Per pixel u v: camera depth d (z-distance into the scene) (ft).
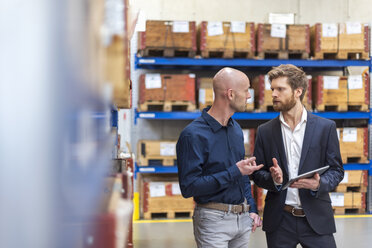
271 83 8.89
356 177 21.88
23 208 1.54
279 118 9.00
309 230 8.48
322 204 8.46
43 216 1.60
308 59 21.85
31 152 1.57
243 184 8.25
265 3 25.96
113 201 2.38
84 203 1.93
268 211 8.75
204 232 7.87
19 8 1.58
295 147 8.84
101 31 2.17
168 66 23.27
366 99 21.66
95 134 2.17
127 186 2.69
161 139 23.26
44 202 1.61
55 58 1.67
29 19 1.60
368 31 21.90
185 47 20.66
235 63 21.33
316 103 21.70
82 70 1.90
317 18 26.22
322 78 21.47
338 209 21.77
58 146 1.67
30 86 1.58
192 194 7.55
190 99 20.72
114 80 2.32
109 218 2.15
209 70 23.99
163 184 20.70
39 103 1.61
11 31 1.55
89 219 1.99
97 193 2.20
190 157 7.63
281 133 8.87
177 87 20.66
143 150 20.92
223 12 25.67
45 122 1.62
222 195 7.80
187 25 20.67
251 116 21.36
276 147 8.86
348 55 22.43
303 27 21.45
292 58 22.36
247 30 21.01
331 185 8.21
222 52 21.47
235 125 8.41
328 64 21.91
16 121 1.54
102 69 2.20
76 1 1.83
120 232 2.23
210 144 7.71
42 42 1.63
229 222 7.85
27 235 1.55
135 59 21.83
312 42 22.31
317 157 8.61
